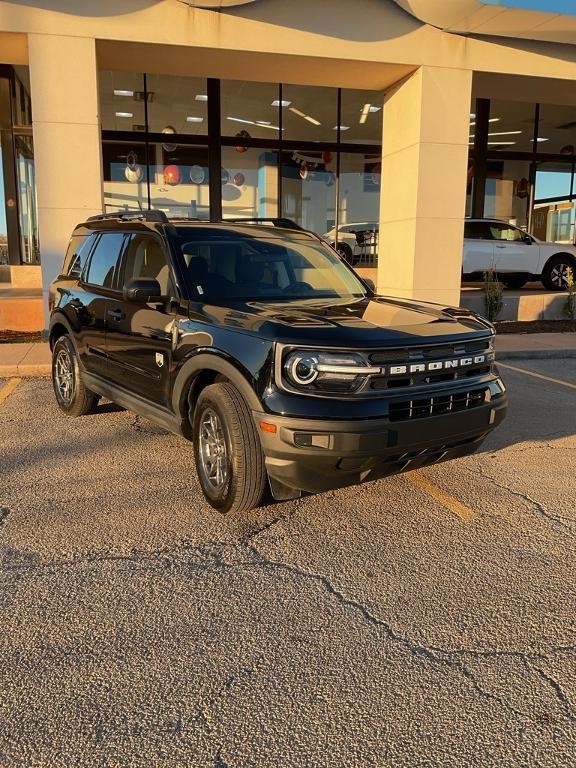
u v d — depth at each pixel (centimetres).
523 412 708
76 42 986
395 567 366
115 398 556
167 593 336
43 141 998
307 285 521
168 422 475
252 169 1709
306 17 1054
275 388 373
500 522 426
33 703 254
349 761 229
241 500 400
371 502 456
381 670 278
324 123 1722
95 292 589
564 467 531
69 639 295
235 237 527
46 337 704
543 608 327
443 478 504
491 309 1353
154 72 1172
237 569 362
